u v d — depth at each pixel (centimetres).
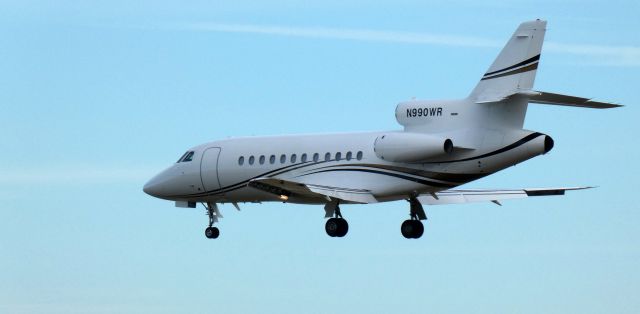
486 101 13850
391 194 14738
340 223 15175
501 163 13950
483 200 15612
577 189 15450
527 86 13712
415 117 14488
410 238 15212
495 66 13950
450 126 14200
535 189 15562
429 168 14350
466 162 14088
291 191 14775
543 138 13738
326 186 14862
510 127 13850
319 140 15500
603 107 13462
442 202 15612
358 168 14975
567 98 13300
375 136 15000
